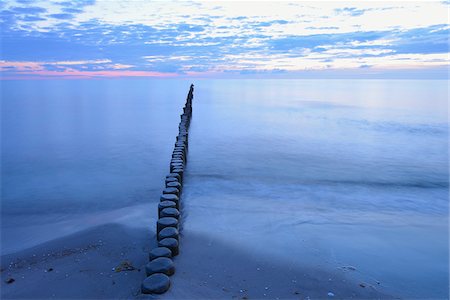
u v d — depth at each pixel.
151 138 17.50
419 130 19.00
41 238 6.44
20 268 5.15
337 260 5.30
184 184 9.42
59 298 4.34
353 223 6.90
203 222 6.72
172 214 5.65
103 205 8.38
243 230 6.35
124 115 26.84
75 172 11.44
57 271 4.99
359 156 13.20
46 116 25.97
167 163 12.52
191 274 4.63
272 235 6.16
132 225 6.58
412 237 6.27
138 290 4.41
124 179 10.59
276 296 4.27
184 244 5.59
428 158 12.95
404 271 5.06
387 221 7.07
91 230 6.40
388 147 14.84
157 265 4.43
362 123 21.48
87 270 4.97
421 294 4.52
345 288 4.53
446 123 21.27
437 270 5.12
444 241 6.12
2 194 9.26
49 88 77.75
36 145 15.70
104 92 60.31
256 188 9.23
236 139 16.23
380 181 10.13
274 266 4.99
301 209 7.68
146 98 45.44
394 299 4.36
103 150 14.72
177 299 4.02
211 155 13.05
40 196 9.08
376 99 40.59
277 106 32.19
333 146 14.93
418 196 8.87
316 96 46.09
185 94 53.34
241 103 35.47
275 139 16.34
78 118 24.95
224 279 4.59
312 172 10.98
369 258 5.41
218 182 9.70
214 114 25.91
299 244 5.81
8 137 17.61
